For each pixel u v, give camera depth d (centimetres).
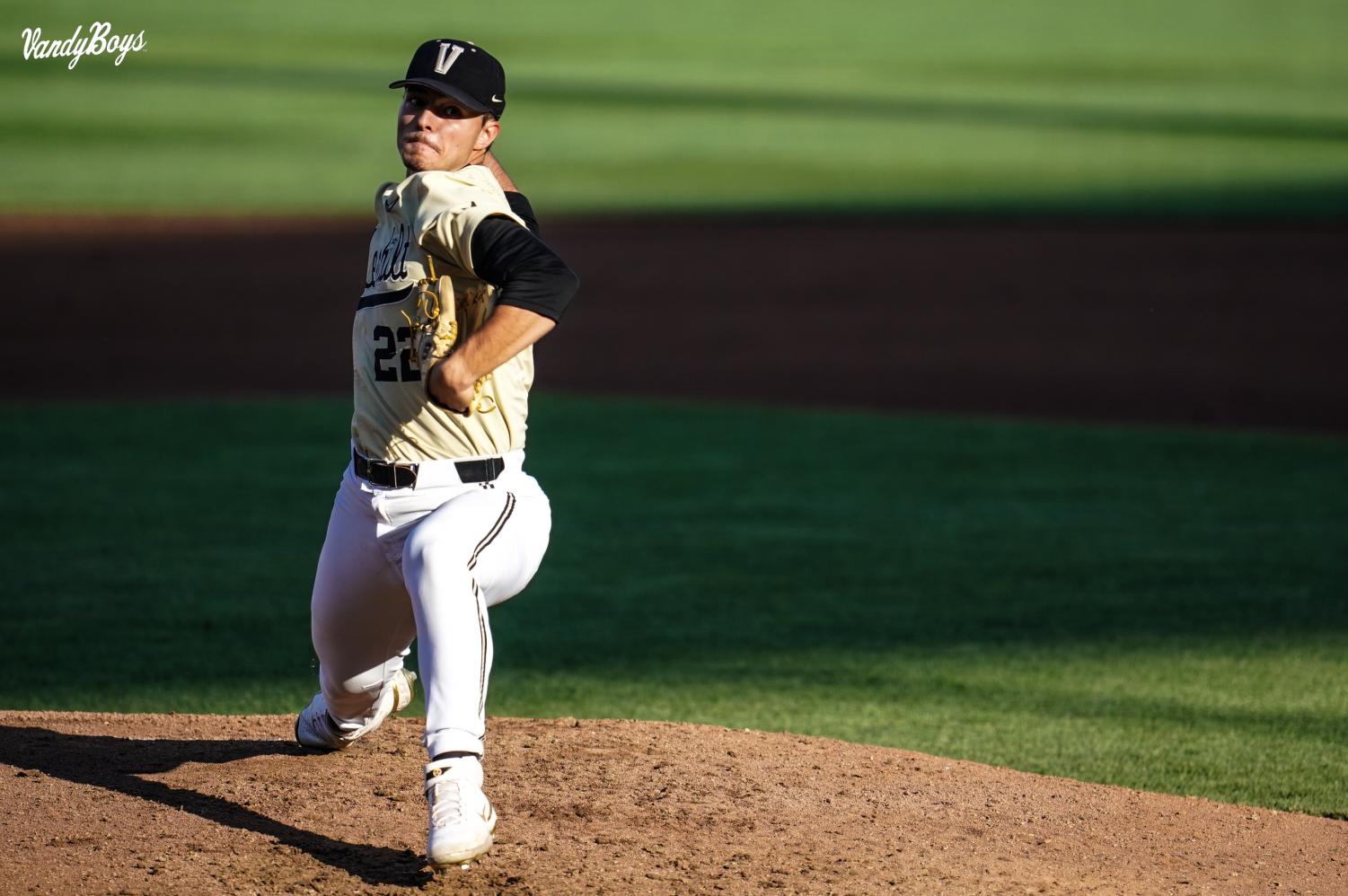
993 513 3322
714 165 9331
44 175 8606
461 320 1198
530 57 14025
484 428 1218
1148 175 8994
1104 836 1380
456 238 1148
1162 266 6812
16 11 15625
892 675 2267
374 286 1215
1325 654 2369
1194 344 5559
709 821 1325
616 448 3975
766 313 6041
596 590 2723
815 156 9644
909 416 4488
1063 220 7762
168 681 2183
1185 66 14112
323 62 13538
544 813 1325
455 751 1145
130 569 2786
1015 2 17912
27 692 2119
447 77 1198
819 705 2120
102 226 7369
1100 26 16450
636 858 1226
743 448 3991
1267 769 1870
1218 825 1447
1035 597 2692
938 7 17538
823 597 2688
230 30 15200
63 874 1145
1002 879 1232
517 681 2230
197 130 10250
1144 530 3183
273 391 4728
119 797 1323
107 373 4962
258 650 2341
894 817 1372
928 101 11962
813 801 1401
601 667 2297
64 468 3616
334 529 1270
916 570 2866
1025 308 6116
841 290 6419
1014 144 10106
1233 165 9300
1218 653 2378
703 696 2158
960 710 2102
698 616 2573
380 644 1326
